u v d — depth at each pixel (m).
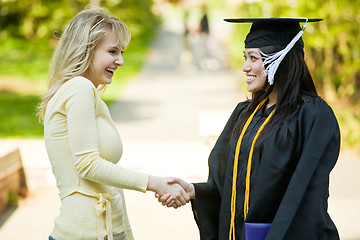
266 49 3.70
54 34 4.06
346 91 12.91
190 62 23.31
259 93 3.90
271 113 3.71
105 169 3.59
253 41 3.75
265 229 3.49
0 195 7.27
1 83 19.73
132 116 14.06
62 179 3.67
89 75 3.80
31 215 7.22
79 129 3.55
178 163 8.41
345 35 12.33
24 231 6.65
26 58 24.98
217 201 4.11
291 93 3.65
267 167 3.60
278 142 3.59
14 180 7.79
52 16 24.41
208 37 23.50
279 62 3.61
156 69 23.61
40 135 12.39
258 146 3.65
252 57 3.77
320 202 3.49
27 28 26.45
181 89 18.39
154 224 6.90
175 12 48.06
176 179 3.94
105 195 3.69
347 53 12.51
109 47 3.75
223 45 28.75
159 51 29.17
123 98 16.91
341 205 7.49
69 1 24.08
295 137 3.58
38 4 24.77
